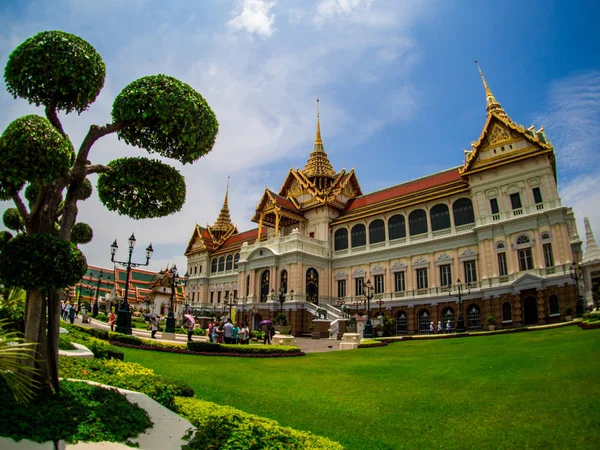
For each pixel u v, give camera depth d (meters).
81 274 7.88
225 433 6.62
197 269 83.50
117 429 6.61
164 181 10.02
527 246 39.22
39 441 5.66
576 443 7.11
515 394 10.72
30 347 7.38
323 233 58.59
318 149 68.81
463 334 34.19
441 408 10.18
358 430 8.82
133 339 24.23
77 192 8.72
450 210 47.22
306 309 51.31
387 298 50.31
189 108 9.22
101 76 9.31
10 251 7.27
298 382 14.80
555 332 26.78
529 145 40.97
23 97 8.93
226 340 29.16
